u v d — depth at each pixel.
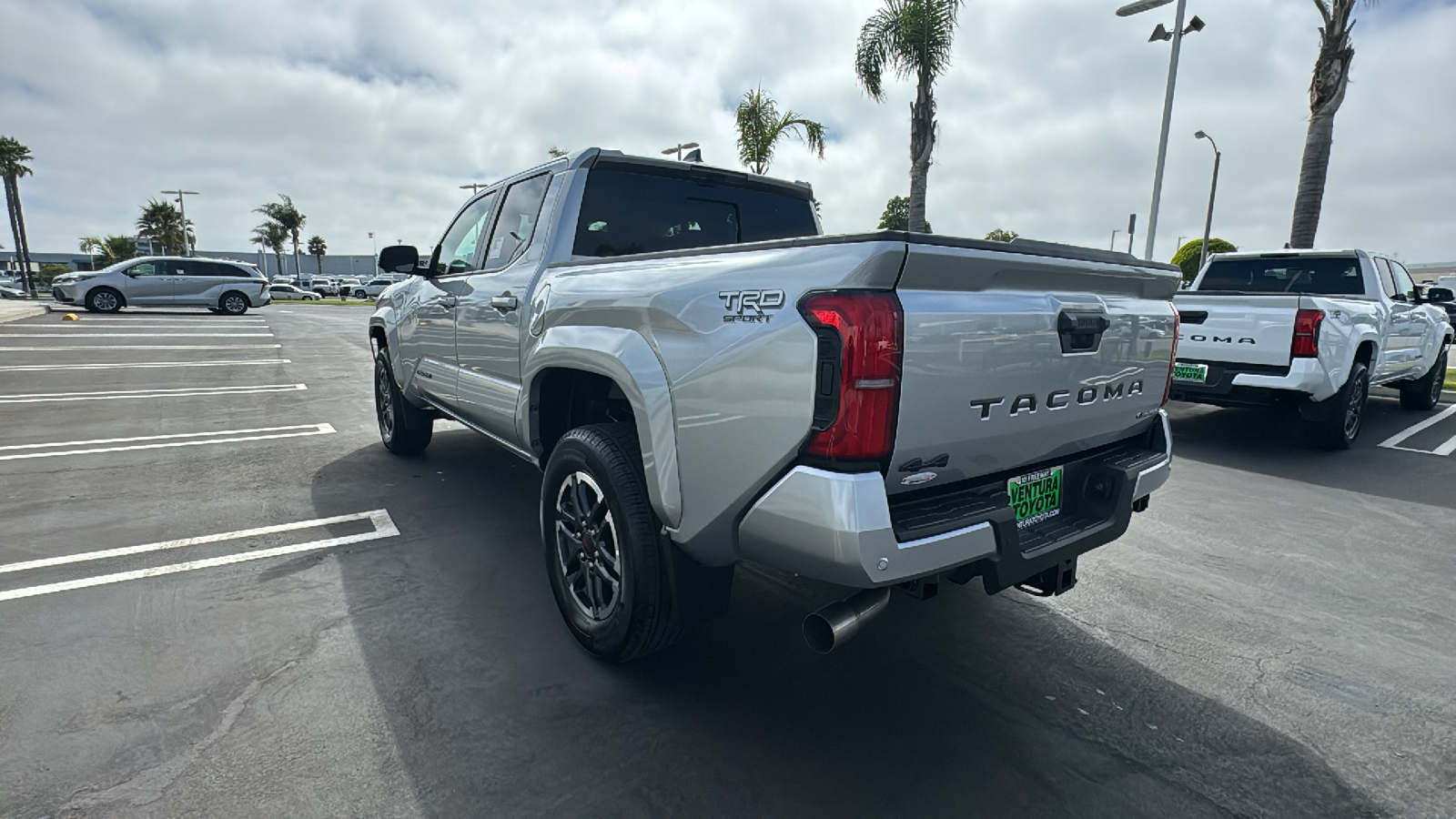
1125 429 2.77
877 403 1.81
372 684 2.55
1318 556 3.95
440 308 4.26
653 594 2.43
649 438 2.33
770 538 2.01
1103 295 2.51
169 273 21.06
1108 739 2.35
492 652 2.79
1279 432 7.19
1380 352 6.62
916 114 12.66
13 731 2.25
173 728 2.29
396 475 5.14
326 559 3.66
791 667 2.73
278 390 8.88
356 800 2.00
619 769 2.15
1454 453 6.31
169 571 3.48
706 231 3.79
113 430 6.58
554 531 2.87
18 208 50.47
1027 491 2.44
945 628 3.07
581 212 3.34
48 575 3.42
